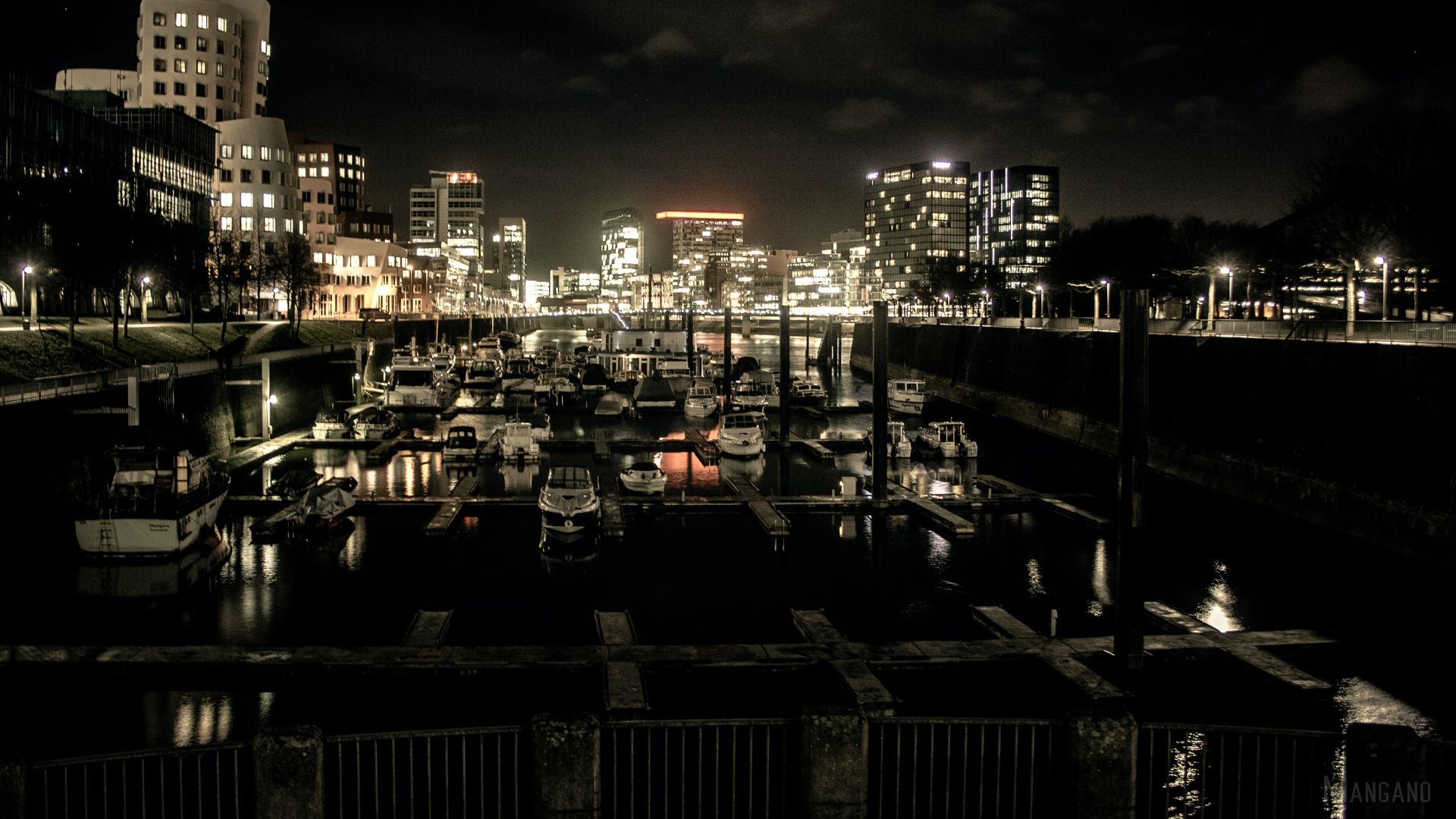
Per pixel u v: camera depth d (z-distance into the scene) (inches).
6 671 812.0
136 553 1204.5
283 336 3211.1
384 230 7303.2
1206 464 1811.0
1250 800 614.5
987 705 782.5
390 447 2081.7
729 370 3582.7
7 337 1697.8
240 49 5044.3
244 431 2172.7
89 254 2150.6
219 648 853.8
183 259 2812.5
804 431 2564.0
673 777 618.2
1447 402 1246.3
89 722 744.3
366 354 3602.4
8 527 1158.3
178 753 402.3
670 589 1128.2
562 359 4692.4
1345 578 1205.7
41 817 560.7
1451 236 1747.0
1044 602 1093.8
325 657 837.2
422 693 802.2
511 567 1211.9
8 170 2458.2
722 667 836.6
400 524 1439.5
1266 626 1019.9
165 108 3602.4
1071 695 791.1
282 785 385.7
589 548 1312.7
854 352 5782.5
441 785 608.7
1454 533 1202.0
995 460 2138.3
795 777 610.5
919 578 1186.0
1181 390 1951.3
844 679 792.9
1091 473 1973.4
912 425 2733.8
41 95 2770.7
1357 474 1406.3
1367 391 1402.6
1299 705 791.7
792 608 1057.5
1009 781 622.5
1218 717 767.1
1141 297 828.0
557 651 858.8
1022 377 2886.3
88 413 1332.4
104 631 971.3
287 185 4845.0
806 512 1551.4
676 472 1918.1
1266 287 2861.7
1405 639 966.4
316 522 1360.7
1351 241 2025.1
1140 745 703.1
